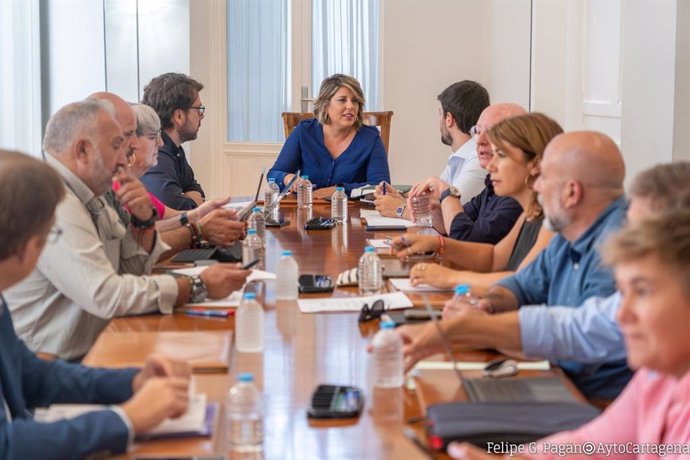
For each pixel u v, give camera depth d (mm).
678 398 1716
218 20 8867
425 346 2354
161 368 2219
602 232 2568
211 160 9031
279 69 9008
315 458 1862
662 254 1518
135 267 3611
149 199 3623
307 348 2615
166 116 5656
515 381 2258
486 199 4344
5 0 7113
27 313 3088
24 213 1987
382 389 2277
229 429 1994
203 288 3115
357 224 5082
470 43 8992
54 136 3143
